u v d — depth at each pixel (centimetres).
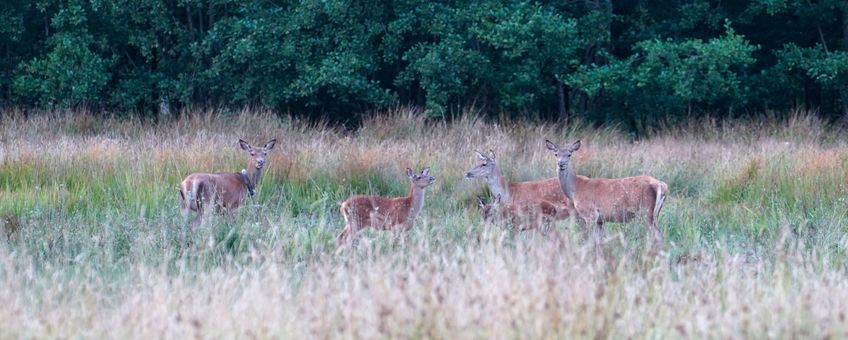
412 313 694
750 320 708
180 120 2142
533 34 2328
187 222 1181
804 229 1201
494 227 1129
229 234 1053
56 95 2317
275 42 2347
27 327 718
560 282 749
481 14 2348
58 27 2381
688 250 1098
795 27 2792
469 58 2334
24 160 1548
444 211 1382
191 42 2475
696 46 2386
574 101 2606
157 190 1384
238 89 2397
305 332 696
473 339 670
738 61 2402
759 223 1279
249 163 1439
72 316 732
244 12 2427
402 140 1967
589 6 2588
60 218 1233
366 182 1533
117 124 2169
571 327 677
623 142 2112
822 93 2748
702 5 2627
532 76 2406
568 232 1037
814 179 1457
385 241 1077
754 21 2792
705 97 2402
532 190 1372
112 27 2452
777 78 2594
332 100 2495
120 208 1348
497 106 2483
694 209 1357
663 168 1650
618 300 756
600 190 1252
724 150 1891
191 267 959
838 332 693
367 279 791
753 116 2673
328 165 1557
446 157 1669
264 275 892
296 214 1391
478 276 763
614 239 1048
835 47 2789
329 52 2373
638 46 2481
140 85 2409
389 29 2369
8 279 835
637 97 2519
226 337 684
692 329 706
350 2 2347
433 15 2395
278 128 2084
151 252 1034
